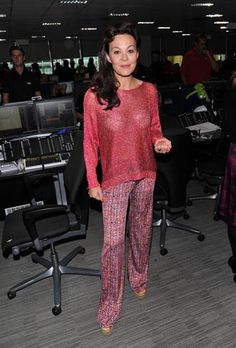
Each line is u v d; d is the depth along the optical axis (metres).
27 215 1.89
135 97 1.53
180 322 1.92
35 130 2.88
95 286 2.27
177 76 8.20
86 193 1.95
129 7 7.60
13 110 2.79
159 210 2.79
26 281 2.23
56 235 2.02
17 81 3.85
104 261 1.71
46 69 14.92
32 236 1.95
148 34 14.18
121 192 1.62
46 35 12.50
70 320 1.99
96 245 2.79
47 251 2.73
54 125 2.91
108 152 1.57
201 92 3.33
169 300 2.09
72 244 2.81
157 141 1.72
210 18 10.25
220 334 1.82
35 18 8.55
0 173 2.44
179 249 2.66
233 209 2.07
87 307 2.08
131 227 1.88
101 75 1.50
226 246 2.67
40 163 2.53
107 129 1.54
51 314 2.04
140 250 1.93
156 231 2.95
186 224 3.05
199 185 3.92
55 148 2.74
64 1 6.61
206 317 1.94
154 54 7.67
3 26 9.55
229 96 1.86
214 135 2.96
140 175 1.62
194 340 1.79
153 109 1.65
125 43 1.44
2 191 3.21
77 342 1.83
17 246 1.99
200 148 3.05
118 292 1.80
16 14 7.77
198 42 4.52
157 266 2.45
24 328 1.95
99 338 1.85
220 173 2.92
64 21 9.34
